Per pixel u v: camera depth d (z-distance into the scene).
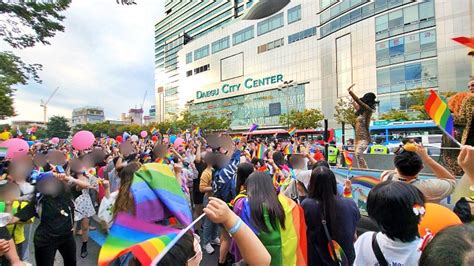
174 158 6.94
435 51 36.97
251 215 2.52
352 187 4.86
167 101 101.75
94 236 6.38
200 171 6.78
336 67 48.31
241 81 68.50
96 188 5.83
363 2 43.59
